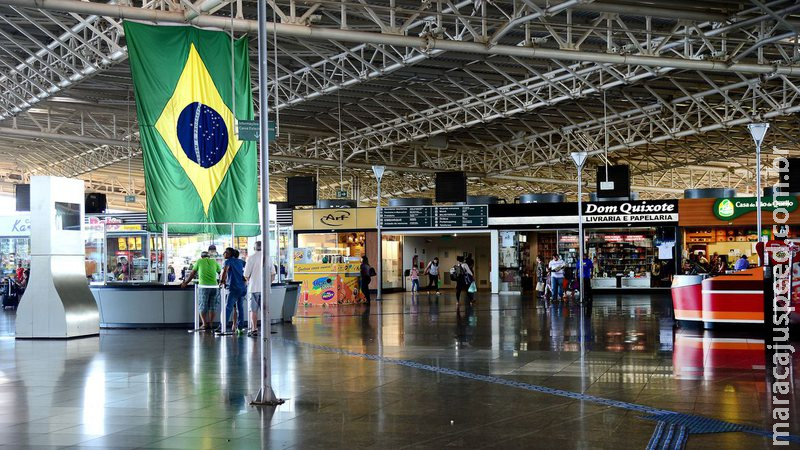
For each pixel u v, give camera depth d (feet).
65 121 144.56
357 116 143.84
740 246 115.24
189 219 55.62
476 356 44.70
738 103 114.62
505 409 28.73
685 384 34.09
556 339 54.08
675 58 83.87
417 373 37.99
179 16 70.95
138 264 71.10
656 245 119.65
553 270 103.65
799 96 123.95
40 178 57.82
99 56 94.27
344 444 23.65
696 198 118.52
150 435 25.20
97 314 59.72
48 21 94.84
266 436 24.88
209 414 28.45
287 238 87.40
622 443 23.45
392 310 88.63
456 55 100.07
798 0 77.10
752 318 59.57
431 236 152.25
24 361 44.19
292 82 119.44
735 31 89.92
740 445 23.12
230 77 56.90
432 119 140.46
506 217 124.57
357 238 130.52
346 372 38.47
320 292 99.96
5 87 119.44
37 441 24.50
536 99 122.52
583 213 120.67
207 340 55.16
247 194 57.93
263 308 31.12
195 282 66.54
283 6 83.56
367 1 81.41
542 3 76.89
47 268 57.57
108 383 35.96
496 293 124.88
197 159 55.77
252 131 37.70
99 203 113.60
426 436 24.56
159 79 54.49
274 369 39.68
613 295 118.42
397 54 98.89
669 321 68.95
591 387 33.50
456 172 131.54
